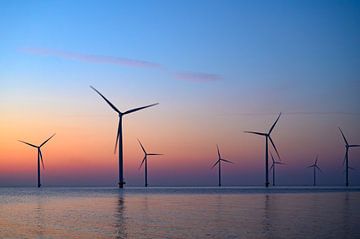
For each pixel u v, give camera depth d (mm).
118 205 85562
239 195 138250
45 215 63281
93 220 55656
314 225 48844
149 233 43344
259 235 41625
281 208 75312
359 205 82938
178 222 52594
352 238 39594
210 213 65062
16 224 51469
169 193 160125
